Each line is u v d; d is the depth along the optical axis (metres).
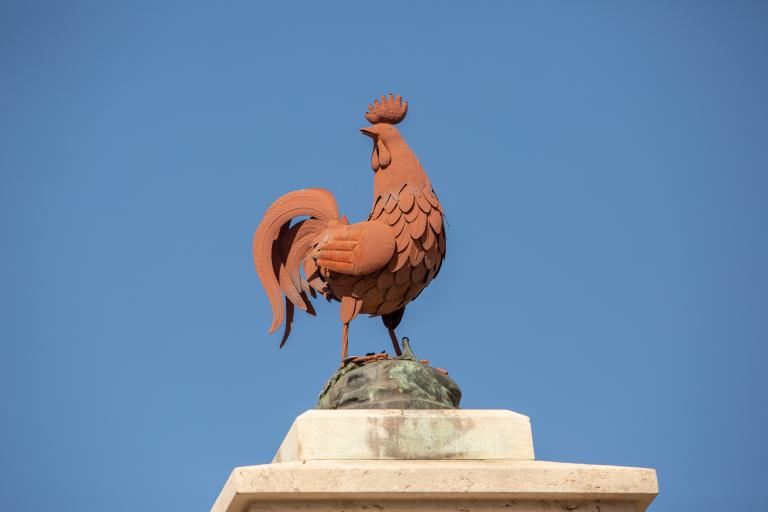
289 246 29.67
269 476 23.34
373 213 27.86
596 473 24.50
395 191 27.69
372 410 25.44
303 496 23.47
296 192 29.92
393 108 28.92
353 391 26.48
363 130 28.17
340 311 27.78
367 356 27.39
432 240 27.53
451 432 25.33
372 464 24.00
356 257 27.09
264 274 29.58
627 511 24.70
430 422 25.33
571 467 24.53
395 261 27.27
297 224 29.80
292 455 25.23
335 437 24.89
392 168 27.89
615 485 24.48
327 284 28.42
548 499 24.44
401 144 28.22
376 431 25.05
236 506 23.61
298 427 24.95
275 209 29.80
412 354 27.58
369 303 27.78
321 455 24.70
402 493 23.70
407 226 27.34
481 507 24.14
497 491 24.00
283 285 29.58
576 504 24.53
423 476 23.84
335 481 23.50
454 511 24.00
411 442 25.08
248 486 23.20
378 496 23.75
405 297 27.97
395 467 23.84
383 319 29.22
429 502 23.98
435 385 26.69
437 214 27.72
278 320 29.42
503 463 24.70
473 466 24.23
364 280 27.44
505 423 25.64
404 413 25.39
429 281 28.12
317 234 29.52
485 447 25.34
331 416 25.14
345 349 27.52
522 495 24.20
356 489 23.52
